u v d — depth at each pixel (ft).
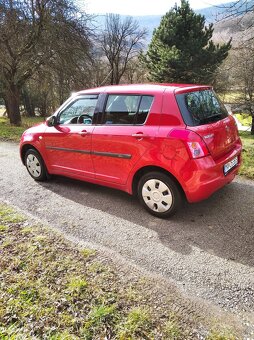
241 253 10.57
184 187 11.91
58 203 15.21
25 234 11.83
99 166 14.67
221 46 74.59
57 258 10.22
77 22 48.93
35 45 46.88
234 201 14.58
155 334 7.29
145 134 12.40
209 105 13.20
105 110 14.17
